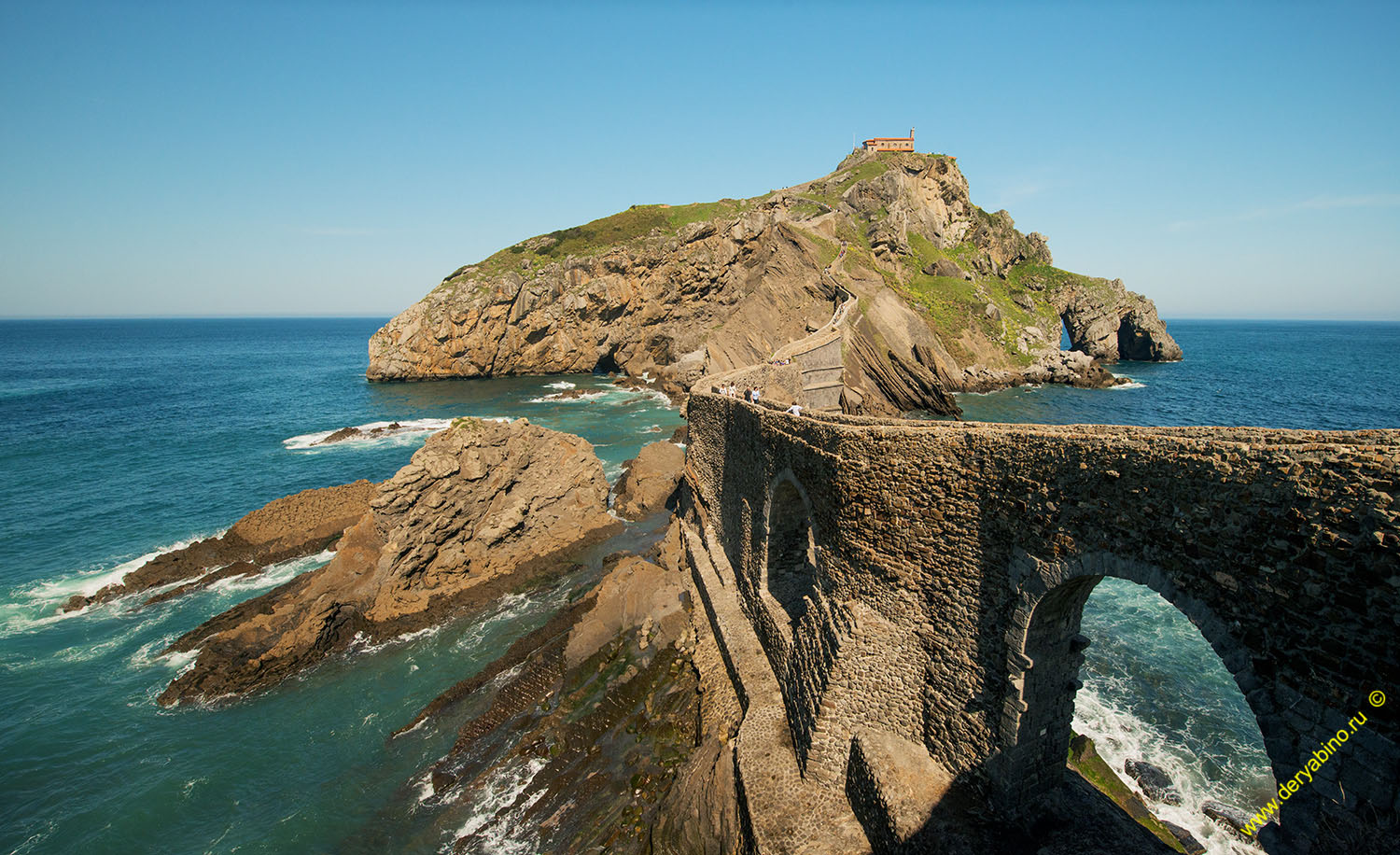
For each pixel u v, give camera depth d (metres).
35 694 24.64
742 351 88.12
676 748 19.77
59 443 62.47
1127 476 10.65
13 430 68.56
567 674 23.72
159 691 24.84
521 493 35.00
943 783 13.80
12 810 19.28
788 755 16.59
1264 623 8.98
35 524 41.00
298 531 36.94
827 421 18.31
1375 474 7.98
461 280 103.62
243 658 25.28
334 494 40.09
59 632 28.73
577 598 30.11
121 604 31.03
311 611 27.14
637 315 101.69
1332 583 8.27
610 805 18.31
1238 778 19.36
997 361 88.88
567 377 105.94
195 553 35.44
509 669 24.98
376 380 104.06
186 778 20.41
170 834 18.48
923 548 14.40
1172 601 10.03
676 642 24.44
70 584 33.03
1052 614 12.48
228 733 22.39
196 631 27.94
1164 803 18.44
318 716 23.12
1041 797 13.29
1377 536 7.84
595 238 110.69
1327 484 8.37
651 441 61.03
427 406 82.81
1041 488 12.05
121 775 20.61
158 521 41.69
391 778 20.20
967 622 13.59
